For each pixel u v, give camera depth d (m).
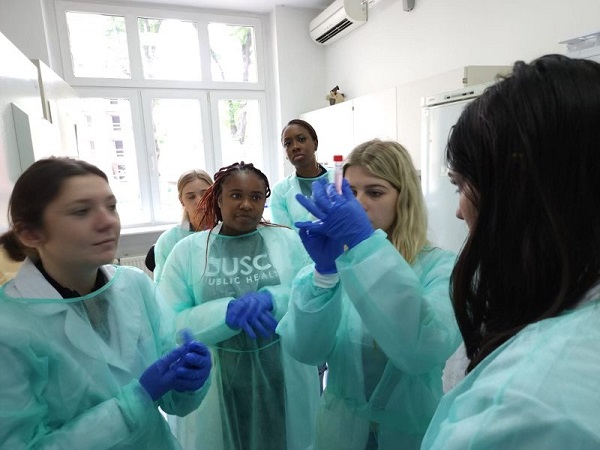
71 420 0.69
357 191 0.90
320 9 4.08
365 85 3.68
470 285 0.45
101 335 0.79
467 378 0.42
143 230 3.80
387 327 0.71
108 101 3.75
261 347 1.20
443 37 2.77
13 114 1.31
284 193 2.44
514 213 0.38
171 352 0.82
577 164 0.35
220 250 1.30
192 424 1.20
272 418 1.21
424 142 2.10
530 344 0.36
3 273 0.83
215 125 4.12
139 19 3.75
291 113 4.15
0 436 0.60
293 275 1.31
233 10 4.03
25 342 0.65
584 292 0.36
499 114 0.38
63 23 3.48
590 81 0.35
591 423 0.30
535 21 2.10
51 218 0.69
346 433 0.90
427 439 0.47
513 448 0.33
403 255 0.89
